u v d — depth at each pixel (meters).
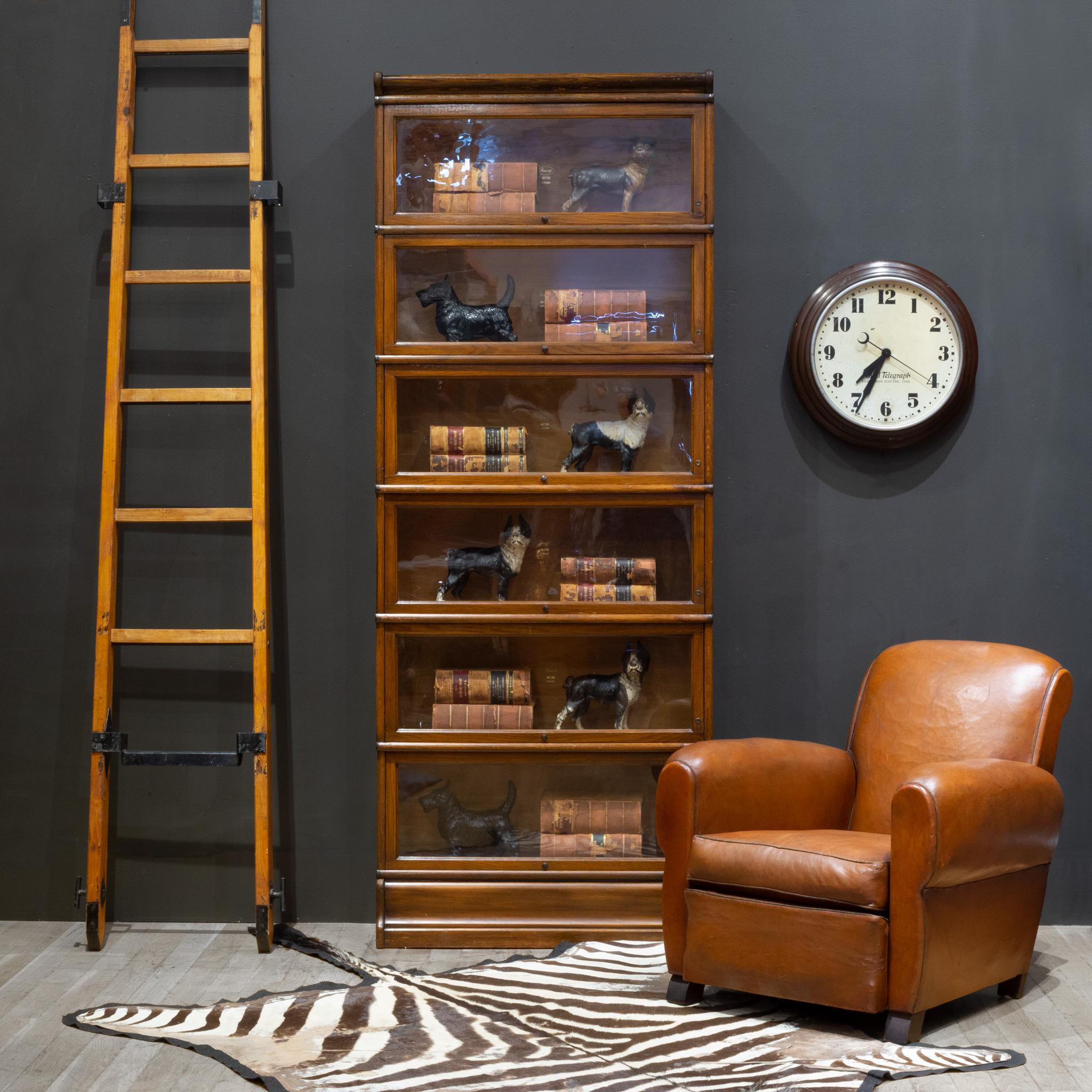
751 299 3.62
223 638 3.42
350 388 3.62
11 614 3.63
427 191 3.37
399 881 3.36
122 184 3.49
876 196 3.60
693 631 3.34
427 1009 2.79
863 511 3.62
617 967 3.10
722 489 3.62
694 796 2.81
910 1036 2.58
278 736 3.62
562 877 3.35
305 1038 2.60
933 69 3.60
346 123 3.62
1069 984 3.03
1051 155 3.60
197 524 3.62
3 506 3.63
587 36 3.61
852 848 2.65
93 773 3.40
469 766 3.38
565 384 3.38
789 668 3.62
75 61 3.62
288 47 3.62
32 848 3.62
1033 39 3.60
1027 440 3.61
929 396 3.55
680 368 3.34
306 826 3.61
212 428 3.62
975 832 2.58
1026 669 3.04
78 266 3.63
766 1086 2.34
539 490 3.33
